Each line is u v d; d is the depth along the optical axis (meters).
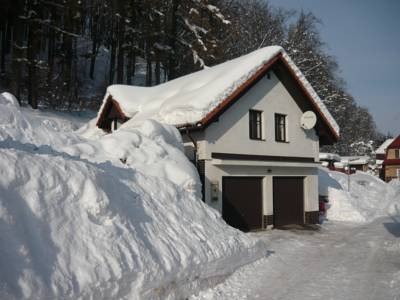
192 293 6.24
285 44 38.53
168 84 17.52
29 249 4.02
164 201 7.57
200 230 7.48
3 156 4.52
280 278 7.78
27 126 9.52
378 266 8.91
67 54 28.58
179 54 29.19
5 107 9.57
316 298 6.57
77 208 4.99
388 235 13.44
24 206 4.34
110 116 16.98
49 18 23.36
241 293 6.74
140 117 14.48
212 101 12.16
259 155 14.41
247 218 13.98
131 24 26.80
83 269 4.43
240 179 13.89
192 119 12.16
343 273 8.27
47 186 4.73
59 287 4.02
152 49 27.23
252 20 39.31
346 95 47.50
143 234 5.91
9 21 25.61
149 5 25.59
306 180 16.72
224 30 28.69
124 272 4.85
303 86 15.86
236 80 12.87
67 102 24.22
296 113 16.41
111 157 9.22
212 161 12.64
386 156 51.66
